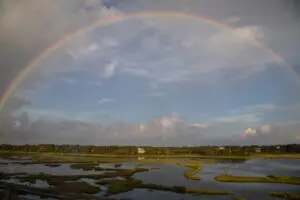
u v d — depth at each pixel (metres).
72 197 8.52
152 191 38.00
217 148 194.88
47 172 58.72
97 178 49.50
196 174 63.09
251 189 41.75
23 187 10.05
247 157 151.00
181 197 34.41
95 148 195.88
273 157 153.75
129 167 77.06
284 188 43.12
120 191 37.16
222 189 41.25
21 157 121.44
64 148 193.88
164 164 93.25
